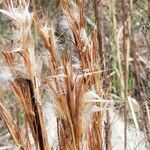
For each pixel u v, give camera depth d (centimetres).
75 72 51
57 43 53
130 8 58
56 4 85
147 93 81
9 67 50
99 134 53
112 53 77
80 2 51
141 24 75
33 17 51
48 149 52
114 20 67
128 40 59
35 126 51
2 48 51
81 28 51
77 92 49
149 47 74
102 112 54
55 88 49
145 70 84
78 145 50
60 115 49
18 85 50
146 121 65
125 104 58
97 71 50
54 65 49
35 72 49
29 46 49
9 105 72
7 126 52
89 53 51
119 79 71
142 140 69
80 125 50
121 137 74
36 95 50
